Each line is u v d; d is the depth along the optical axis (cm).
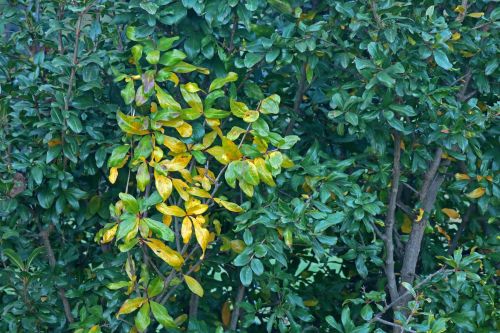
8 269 312
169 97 276
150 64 297
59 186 309
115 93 320
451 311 322
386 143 339
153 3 283
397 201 357
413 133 326
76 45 297
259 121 284
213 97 284
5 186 294
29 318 315
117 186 334
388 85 280
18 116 319
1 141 303
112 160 282
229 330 331
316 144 314
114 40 320
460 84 341
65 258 330
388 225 331
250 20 296
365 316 309
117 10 302
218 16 286
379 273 375
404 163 329
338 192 302
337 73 321
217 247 331
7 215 312
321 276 383
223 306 360
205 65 308
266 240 297
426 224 343
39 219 323
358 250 325
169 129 305
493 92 338
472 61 323
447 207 394
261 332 370
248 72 314
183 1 284
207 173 289
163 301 299
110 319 301
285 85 339
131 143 287
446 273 310
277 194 318
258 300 327
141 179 280
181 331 338
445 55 293
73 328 312
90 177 333
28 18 334
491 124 338
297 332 315
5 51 331
